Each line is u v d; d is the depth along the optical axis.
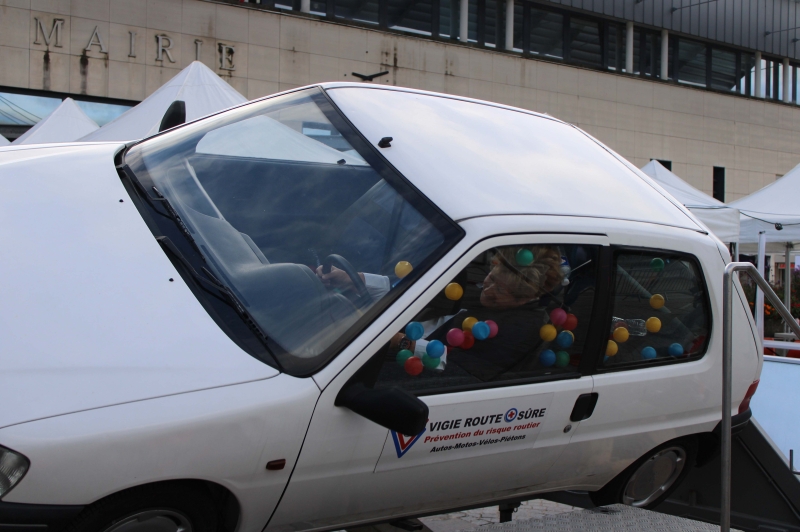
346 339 2.24
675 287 3.08
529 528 2.94
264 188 2.85
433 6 19.03
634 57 22.50
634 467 3.21
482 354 2.54
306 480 2.20
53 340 1.98
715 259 3.23
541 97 20.31
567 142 3.48
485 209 2.57
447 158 2.79
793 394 5.62
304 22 17.02
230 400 2.01
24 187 2.57
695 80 23.88
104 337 2.03
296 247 2.59
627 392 2.89
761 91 25.16
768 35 24.77
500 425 2.57
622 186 3.27
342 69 17.52
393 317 2.28
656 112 22.44
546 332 2.67
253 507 2.14
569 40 21.27
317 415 2.14
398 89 3.29
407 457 2.39
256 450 2.05
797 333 3.01
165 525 2.02
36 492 1.76
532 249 2.60
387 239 2.51
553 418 2.71
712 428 3.30
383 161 2.71
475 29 19.69
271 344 2.21
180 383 2.00
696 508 4.01
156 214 2.59
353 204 2.65
